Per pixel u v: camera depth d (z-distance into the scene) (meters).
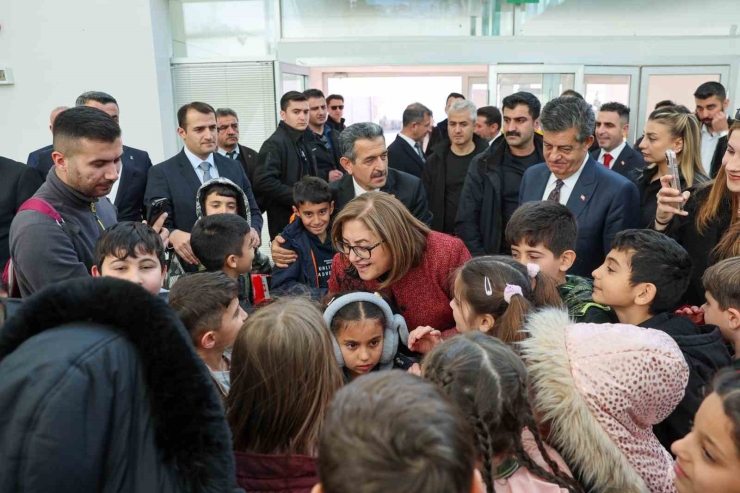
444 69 7.34
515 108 2.95
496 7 6.25
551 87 6.29
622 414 1.07
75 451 0.67
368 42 6.26
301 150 4.00
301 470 1.04
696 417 0.94
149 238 1.69
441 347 1.06
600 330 1.16
